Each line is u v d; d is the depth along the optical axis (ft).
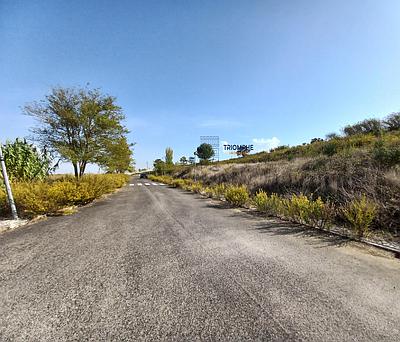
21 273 12.55
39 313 8.92
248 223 23.15
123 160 69.26
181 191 63.52
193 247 16.20
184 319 8.35
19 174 43.34
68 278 11.82
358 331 7.57
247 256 14.29
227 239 17.87
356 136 61.00
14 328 8.07
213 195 47.06
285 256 14.14
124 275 12.03
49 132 48.78
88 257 14.70
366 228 17.35
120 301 9.62
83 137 50.34
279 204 26.63
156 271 12.44
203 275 11.84
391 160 27.07
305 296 9.69
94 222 25.08
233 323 8.08
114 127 52.44
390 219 18.76
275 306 9.04
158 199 45.14
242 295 9.88
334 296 9.63
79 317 8.61
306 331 7.62
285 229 20.40
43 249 16.51
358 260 13.33
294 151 84.23
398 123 64.23
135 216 28.04
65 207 33.88
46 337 7.57
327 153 49.37
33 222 26.27
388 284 10.52
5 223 24.71
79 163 51.65
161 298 9.78
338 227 20.02
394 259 13.43
